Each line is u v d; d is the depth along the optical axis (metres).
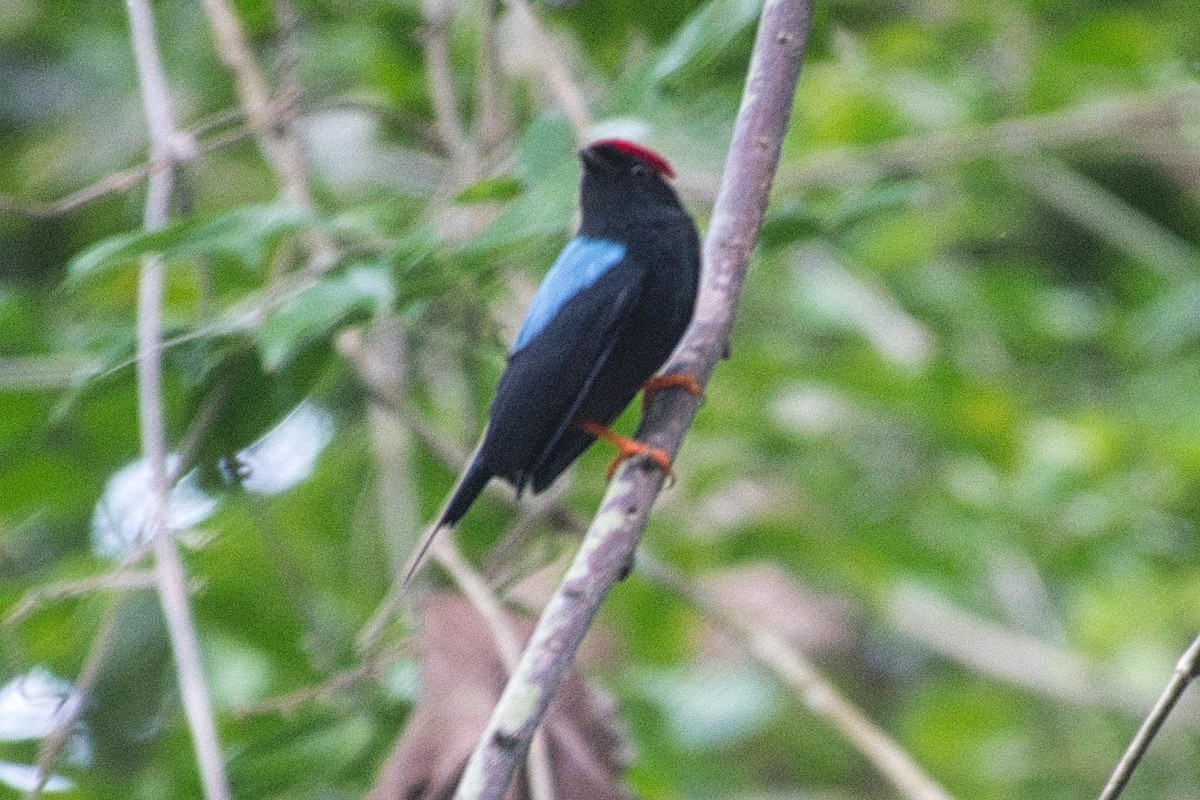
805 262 15.96
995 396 14.55
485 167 9.98
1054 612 15.04
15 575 11.02
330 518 11.83
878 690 17.19
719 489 14.28
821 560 13.96
